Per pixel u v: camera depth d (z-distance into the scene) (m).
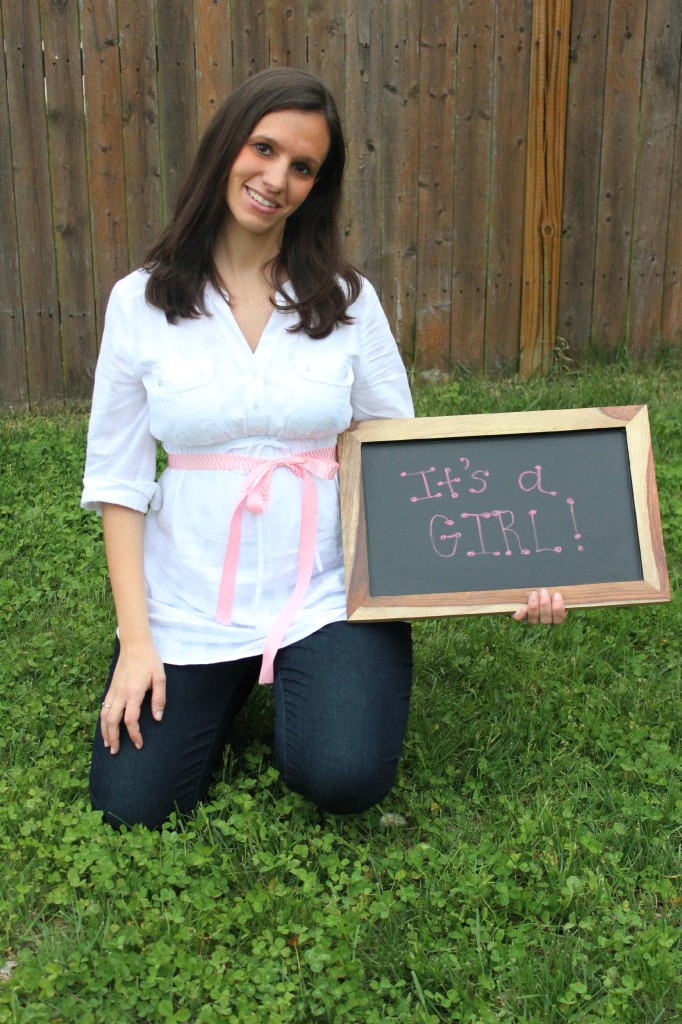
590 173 5.50
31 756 2.69
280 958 2.07
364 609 2.40
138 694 2.37
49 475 4.42
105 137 5.11
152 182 5.21
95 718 2.79
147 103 5.10
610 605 2.43
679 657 3.19
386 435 2.54
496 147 5.37
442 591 2.43
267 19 5.08
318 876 2.31
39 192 5.12
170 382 2.35
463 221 5.46
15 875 2.24
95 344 5.37
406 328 5.58
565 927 2.14
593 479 2.54
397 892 2.24
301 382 2.37
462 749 2.78
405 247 5.46
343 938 2.11
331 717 2.33
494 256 5.54
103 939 2.07
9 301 5.23
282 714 2.41
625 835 2.39
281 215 2.31
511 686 3.04
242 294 2.40
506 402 5.14
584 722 2.86
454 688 3.06
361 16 5.12
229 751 2.61
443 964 2.05
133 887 2.21
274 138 2.23
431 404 5.16
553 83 5.29
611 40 5.32
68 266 5.24
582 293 5.68
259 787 2.57
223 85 5.13
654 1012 1.96
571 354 5.77
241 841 2.35
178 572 2.47
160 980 1.98
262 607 2.44
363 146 5.29
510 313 5.63
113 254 5.27
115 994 1.97
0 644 3.23
